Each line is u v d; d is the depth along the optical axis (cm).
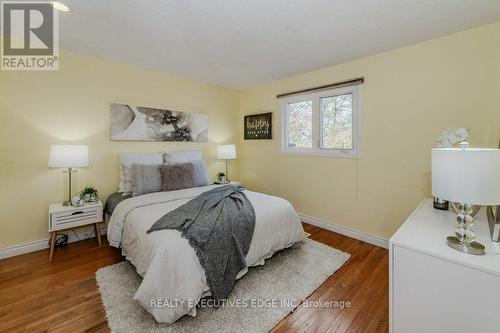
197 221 172
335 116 300
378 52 251
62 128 256
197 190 281
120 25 197
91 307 159
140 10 175
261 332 140
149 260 152
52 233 225
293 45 236
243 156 433
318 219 321
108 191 290
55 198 255
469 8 170
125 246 199
